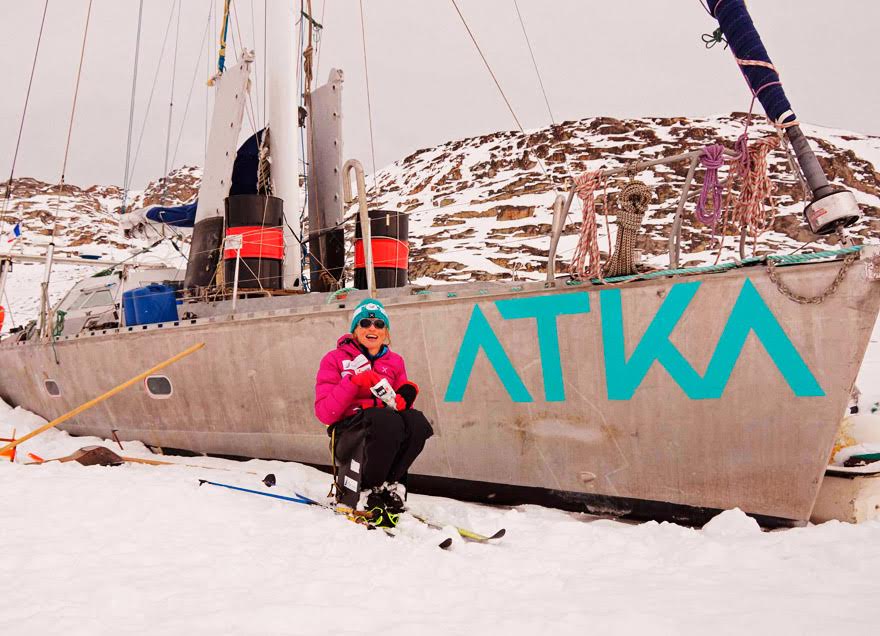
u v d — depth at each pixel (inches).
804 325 111.4
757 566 84.6
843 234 112.1
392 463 122.4
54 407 270.5
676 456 126.1
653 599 68.8
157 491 132.6
